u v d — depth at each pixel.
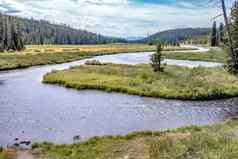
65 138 15.25
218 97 26.58
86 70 42.50
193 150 11.28
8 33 88.19
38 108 22.08
